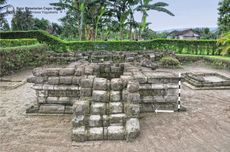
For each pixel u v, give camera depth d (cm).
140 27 2525
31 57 1603
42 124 548
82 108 486
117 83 542
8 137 479
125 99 522
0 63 1197
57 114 614
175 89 632
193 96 831
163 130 515
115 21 2723
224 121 573
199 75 1202
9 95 832
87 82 548
